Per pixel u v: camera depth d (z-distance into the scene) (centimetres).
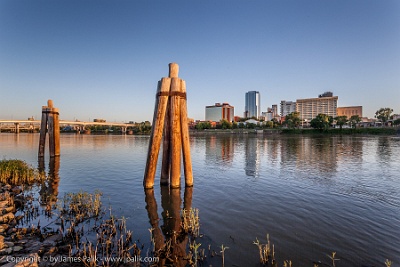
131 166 2573
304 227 988
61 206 1212
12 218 1026
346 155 3506
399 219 1074
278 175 2073
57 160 2962
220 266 705
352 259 744
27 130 18438
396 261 734
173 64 1447
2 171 1730
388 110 14512
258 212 1164
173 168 1531
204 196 1422
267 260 733
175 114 1468
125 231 941
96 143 6788
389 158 3158
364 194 1478
